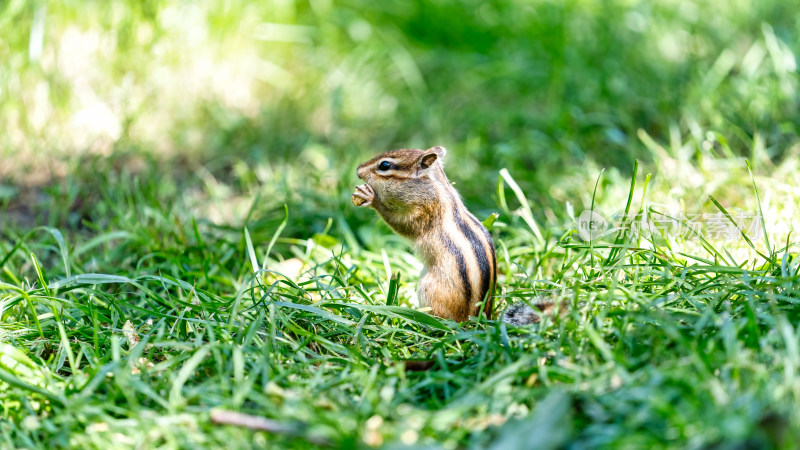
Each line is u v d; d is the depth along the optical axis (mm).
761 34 13797
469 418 5098
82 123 11859
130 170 11336
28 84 11680
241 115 12539
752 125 10859
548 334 6090
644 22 13812
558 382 5387
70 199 10117
